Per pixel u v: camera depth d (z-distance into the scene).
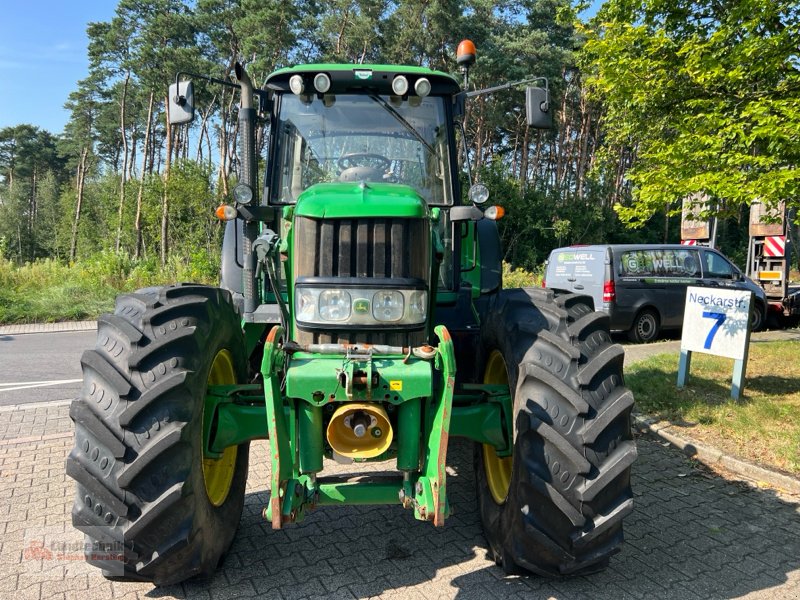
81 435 2.55
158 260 21.22
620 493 2.77
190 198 26.98
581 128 39.59
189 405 2.65
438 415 2.64
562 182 37.22
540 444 2.73
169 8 41.44
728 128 5.51
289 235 3.17
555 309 3.09
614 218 33.72
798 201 5.69
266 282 4.29
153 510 2.48
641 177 6.41
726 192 5.45
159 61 39.62
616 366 2.90
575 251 11.67
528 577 3.13
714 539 3.58
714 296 6.34
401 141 4.28
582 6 7.39
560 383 2.76
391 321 2.83
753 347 9.11
